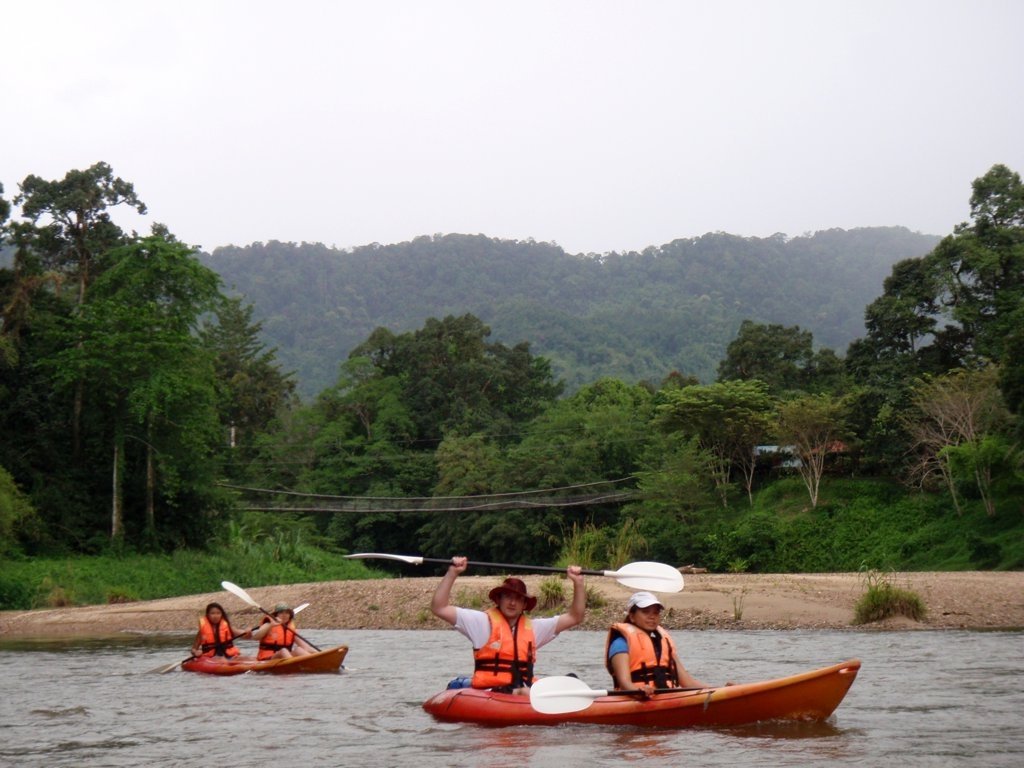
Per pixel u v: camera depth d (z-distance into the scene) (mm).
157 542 45500
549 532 65000
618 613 23344
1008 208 61438
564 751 8516
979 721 9602
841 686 9172
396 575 76500
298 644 16375
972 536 45062
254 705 11703
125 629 27547
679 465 59469
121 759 8680
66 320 45812
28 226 47812
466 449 73875
